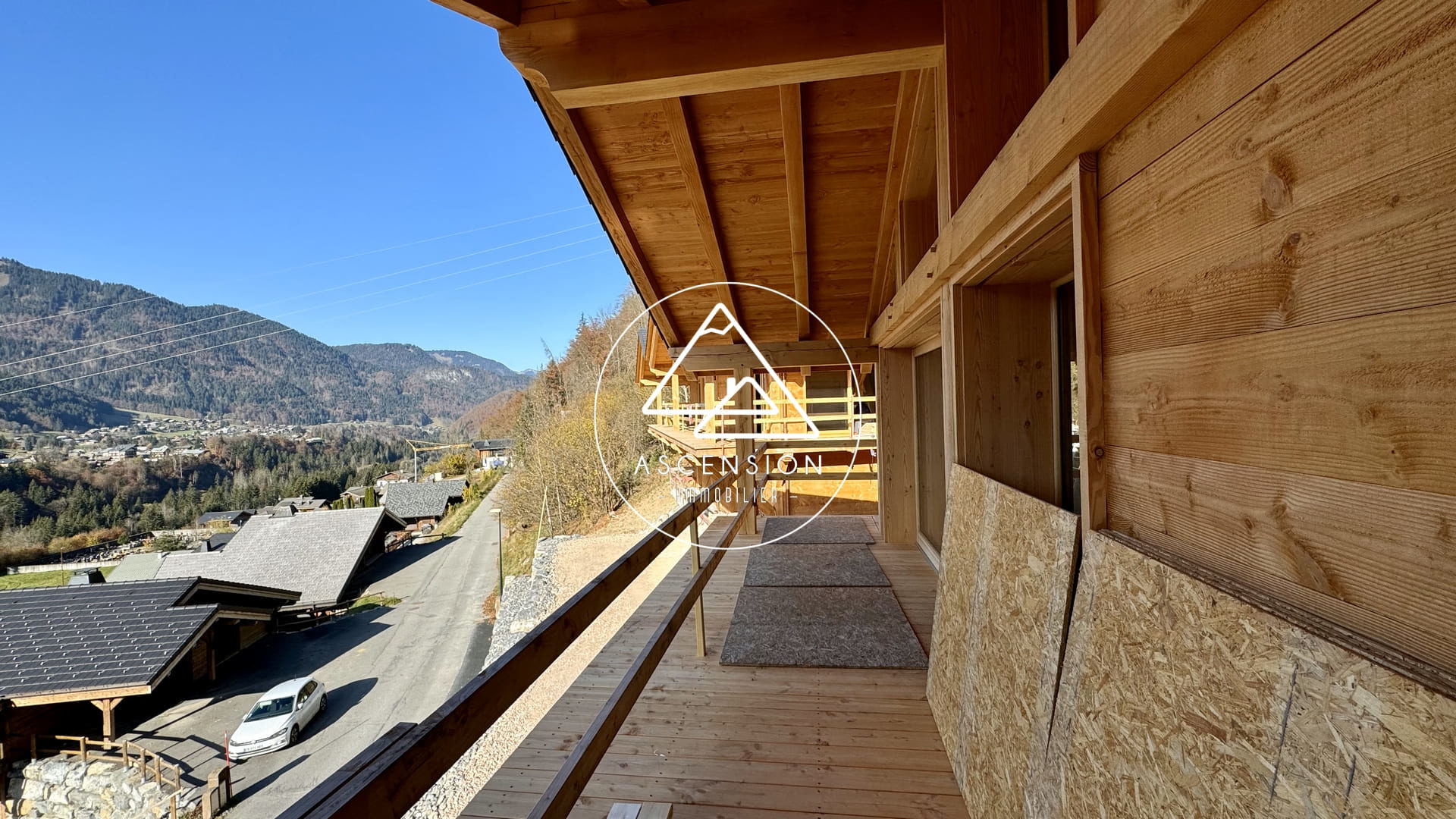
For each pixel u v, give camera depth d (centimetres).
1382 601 61
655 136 369
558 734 235
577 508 2272
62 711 1094
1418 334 57
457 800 739
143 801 959
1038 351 240
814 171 395
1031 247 186
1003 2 231
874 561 473
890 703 250
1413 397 57
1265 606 75
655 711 248
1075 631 123
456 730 90
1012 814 146
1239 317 83
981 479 207
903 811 183
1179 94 97
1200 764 83
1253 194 80
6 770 986
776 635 322
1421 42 56
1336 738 62
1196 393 94
